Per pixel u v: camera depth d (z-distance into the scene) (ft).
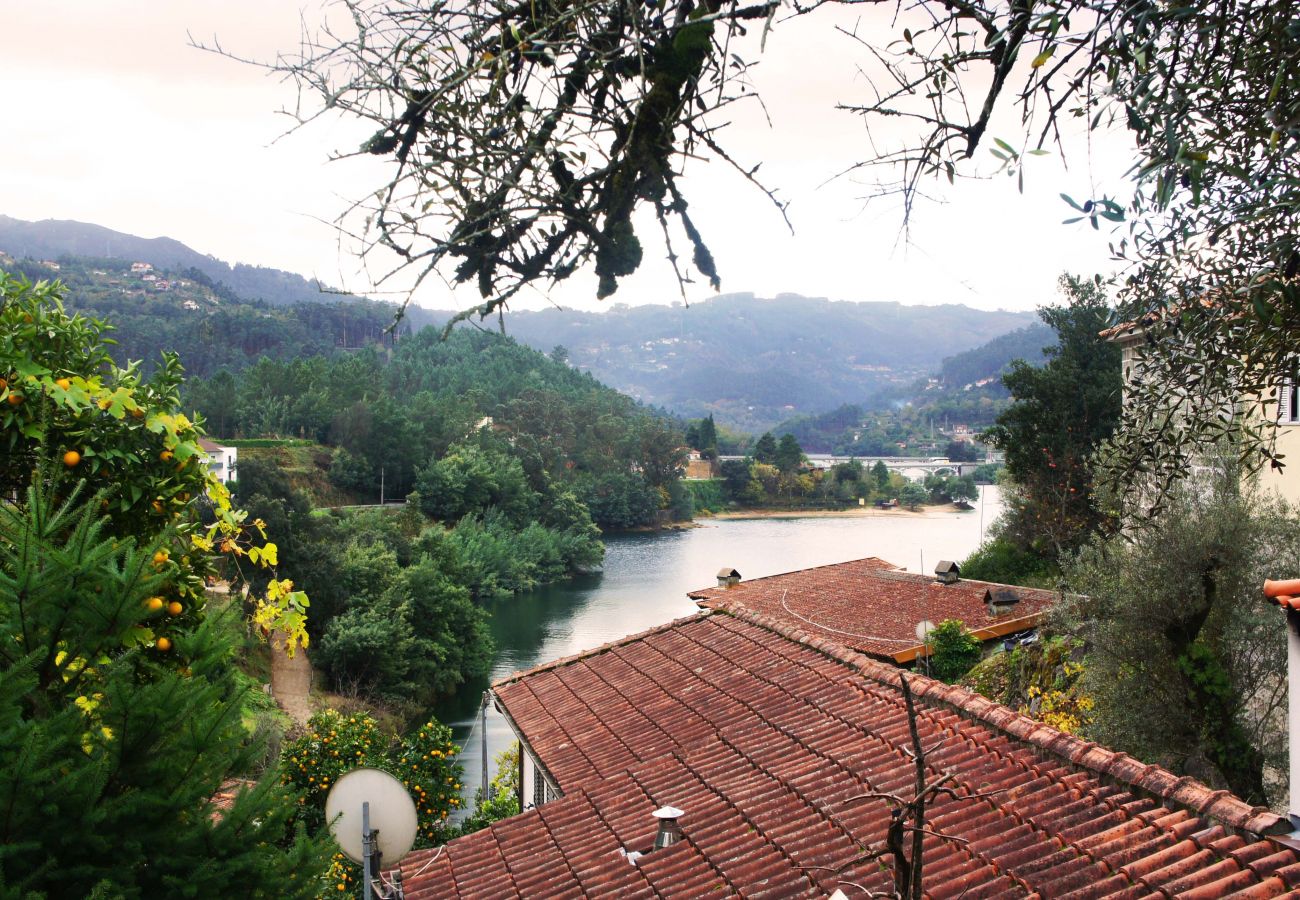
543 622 177.17
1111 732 39.11
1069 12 7.47
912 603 68.80
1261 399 15.44
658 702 41.39
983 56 7.54
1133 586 39.27
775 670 40.60
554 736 41.55
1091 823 22.85
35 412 16.39
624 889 26.02
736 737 34.78
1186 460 17.10
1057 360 97.45
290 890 13.91
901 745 29.78
